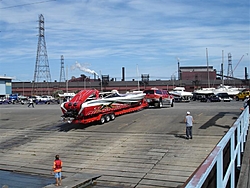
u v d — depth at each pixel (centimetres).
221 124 2008
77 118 2164
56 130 2259
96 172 1383
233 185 593
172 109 3030
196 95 6281
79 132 2120
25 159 1683
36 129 2364
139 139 1809
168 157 1474
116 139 1861
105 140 1866
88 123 2381
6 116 3186
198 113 2556
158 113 2680
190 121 1705
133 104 2759
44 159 1652
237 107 3177
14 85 10531
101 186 1208
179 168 1331
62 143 1909
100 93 2484
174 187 1146
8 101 7175
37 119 2836
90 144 1820
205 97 5575
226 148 564
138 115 2620
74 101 2202
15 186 1243
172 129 1980
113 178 1292
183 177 1234
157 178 1249
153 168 1362
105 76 10225
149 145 1677
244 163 935
